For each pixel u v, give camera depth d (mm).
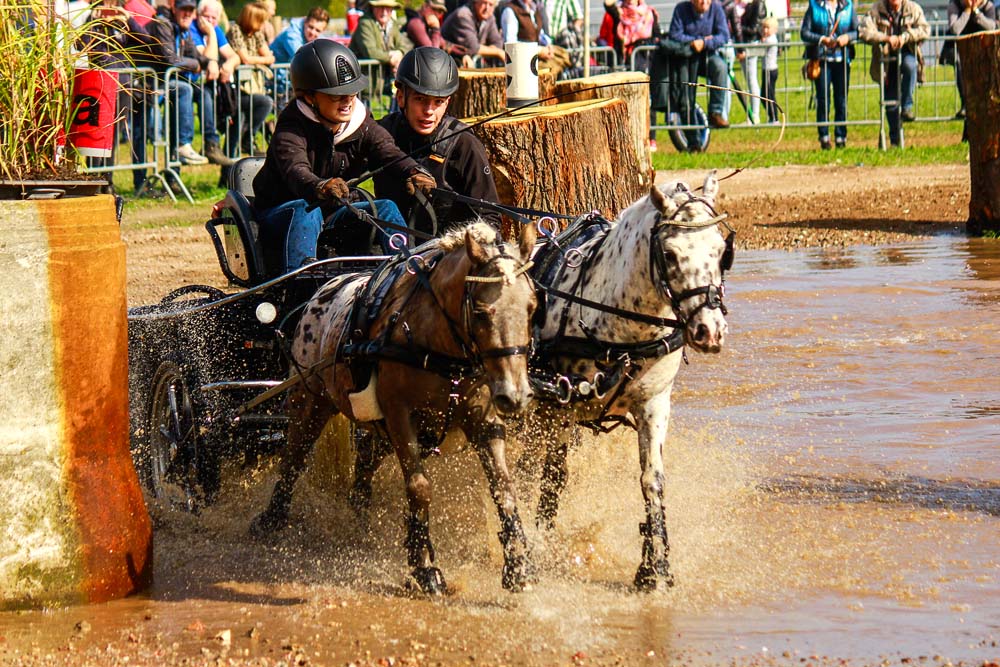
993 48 21109
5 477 8445
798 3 52062
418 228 11438
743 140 34406
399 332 8664
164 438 10953
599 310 8758
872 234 22344
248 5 27672
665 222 8203
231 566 9562
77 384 8625
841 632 7852
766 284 18500
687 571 8969
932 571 8812
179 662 7656
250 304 10609
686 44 30922
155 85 24609
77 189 8758
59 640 8070
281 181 11078
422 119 11438
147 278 18922
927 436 11852
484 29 28688
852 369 14094
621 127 14117
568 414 9250
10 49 8438
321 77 10664
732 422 12398
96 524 8727
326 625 8250
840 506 10172
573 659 7559
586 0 19047
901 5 31719
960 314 16359
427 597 8719
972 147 21766
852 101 34344
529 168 13406
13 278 8367
